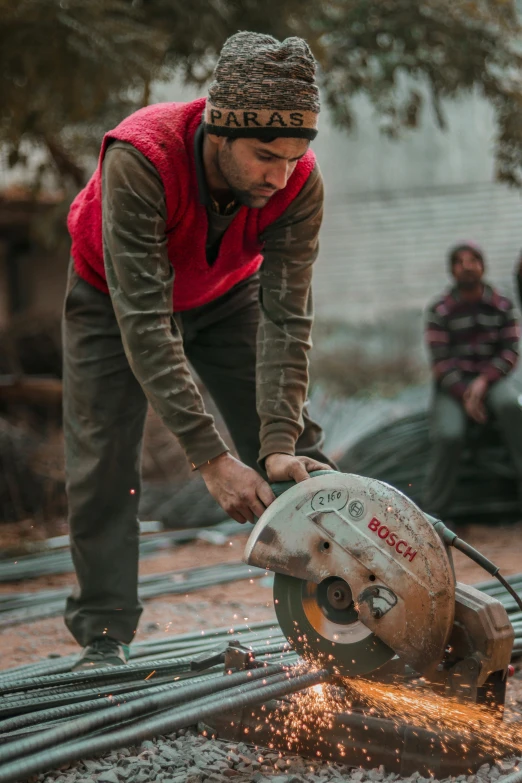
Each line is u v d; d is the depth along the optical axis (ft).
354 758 8.12
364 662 8.12
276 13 27.17
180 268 9.73
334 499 8.02
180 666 10.11
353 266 54.85
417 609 7.74
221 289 10.58
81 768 8.05
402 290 52.65
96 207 9.84
